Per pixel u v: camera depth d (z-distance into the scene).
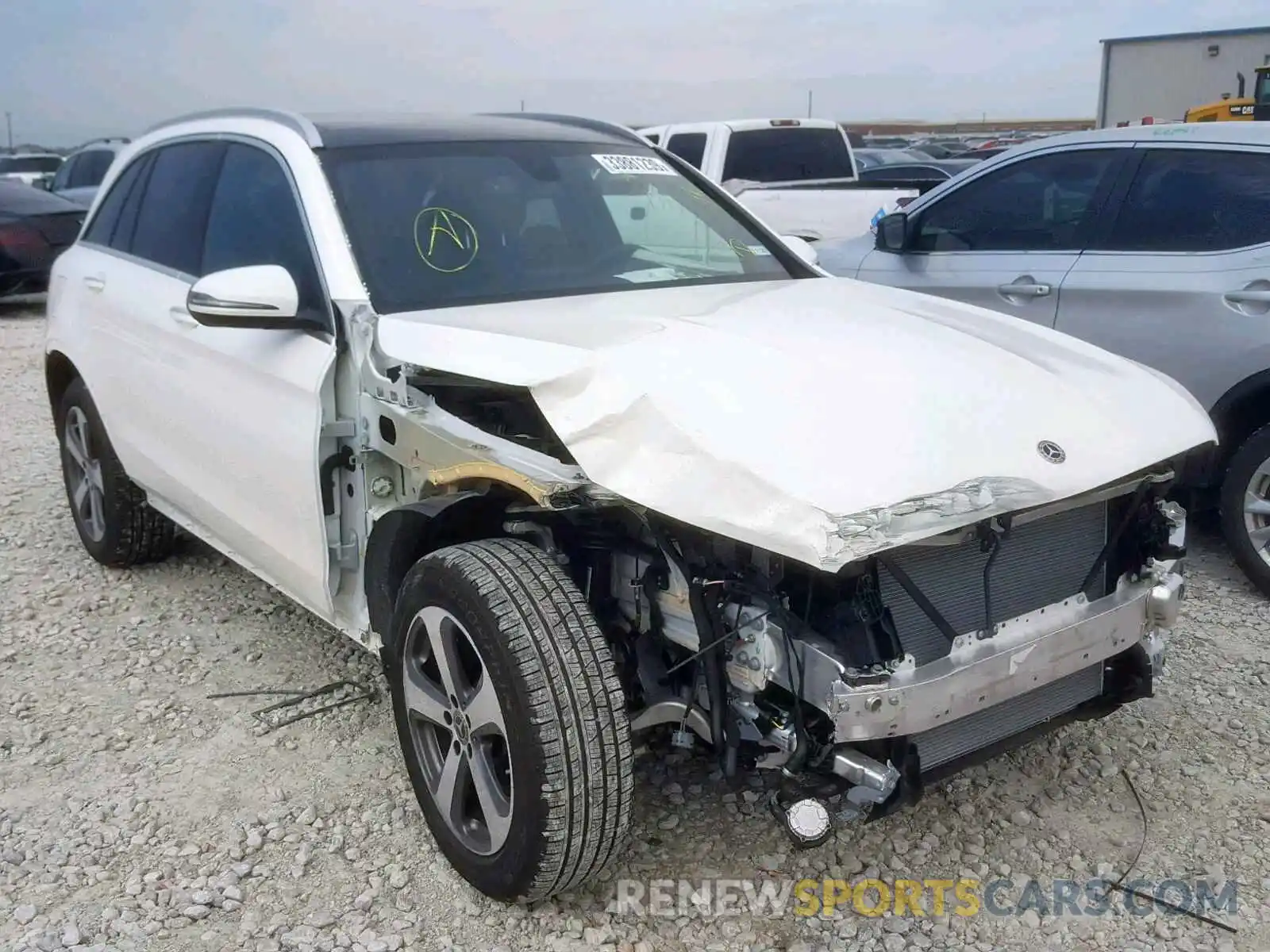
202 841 3.31
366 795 3.53
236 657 4.50
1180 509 3.19
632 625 3.02
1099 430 2.96
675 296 3.68
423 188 3.83
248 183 4.11
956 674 2.65
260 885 3.13
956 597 2.79
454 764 3.00
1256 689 4.07
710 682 2.74
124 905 3.04
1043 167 5.58
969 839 3.28
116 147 20.56
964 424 2.79
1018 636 2.82
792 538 2.41
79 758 3.78
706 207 4.45
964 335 3.36
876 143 34.88
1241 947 2.84
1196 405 3.33
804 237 9.50
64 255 5.49
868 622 2.63
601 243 3.99
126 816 3.44
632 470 2.64
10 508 6.47
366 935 2.92
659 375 2.77
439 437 3.03
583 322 3.23
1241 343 4.76
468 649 2.94
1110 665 3.24
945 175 15.87
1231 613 4.70
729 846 3.25
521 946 2.88
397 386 3.16
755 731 2.73
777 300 3.63
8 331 13.11
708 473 2.55
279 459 3.59
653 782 3.53
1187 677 4.17
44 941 2.90
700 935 2.91
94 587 5.25
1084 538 3.05
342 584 3.60
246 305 3.35
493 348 3.03
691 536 2.72
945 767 2.85
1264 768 3.60
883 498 2.48
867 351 3.07
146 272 4.62
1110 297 5.18
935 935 2.91
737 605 2.69
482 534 3.25
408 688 3.12
